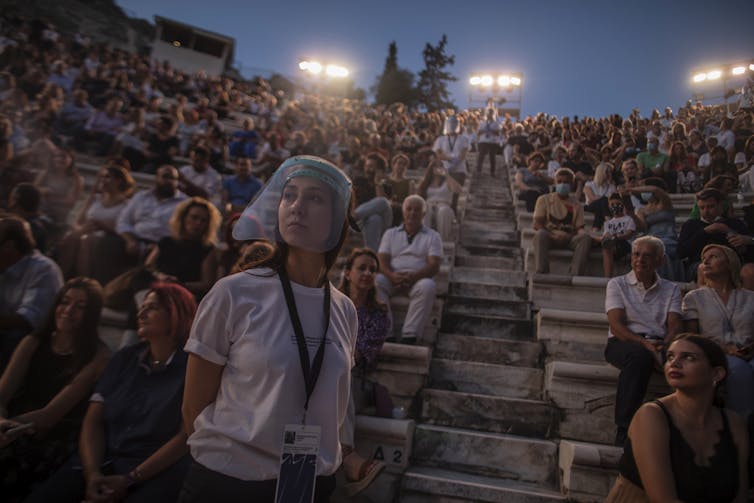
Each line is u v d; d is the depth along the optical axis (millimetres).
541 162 8375
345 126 14680
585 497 2617
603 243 4785
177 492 2258
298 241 1329
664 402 2158
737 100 12594
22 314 3236
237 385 1246
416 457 3082
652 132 10875
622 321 3203
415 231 4488
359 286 3289
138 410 2463
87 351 2941
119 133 9367
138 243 4684
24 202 4492
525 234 6133
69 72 14695
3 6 23016
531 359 3879
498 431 3270
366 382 3188
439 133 15680
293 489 1209
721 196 4359
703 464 2025
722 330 3076
